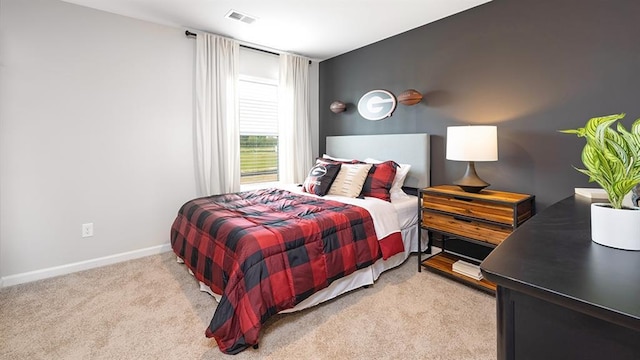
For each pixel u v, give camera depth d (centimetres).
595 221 86
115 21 279
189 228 244
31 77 244
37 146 249
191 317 194
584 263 71
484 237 221
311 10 275
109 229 286
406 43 324
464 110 279
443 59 293
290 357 158
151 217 309
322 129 438
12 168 240
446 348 165
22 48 239
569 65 218
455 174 289
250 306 159
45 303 211
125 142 290
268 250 173
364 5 266
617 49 198
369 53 363
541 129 233
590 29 208
